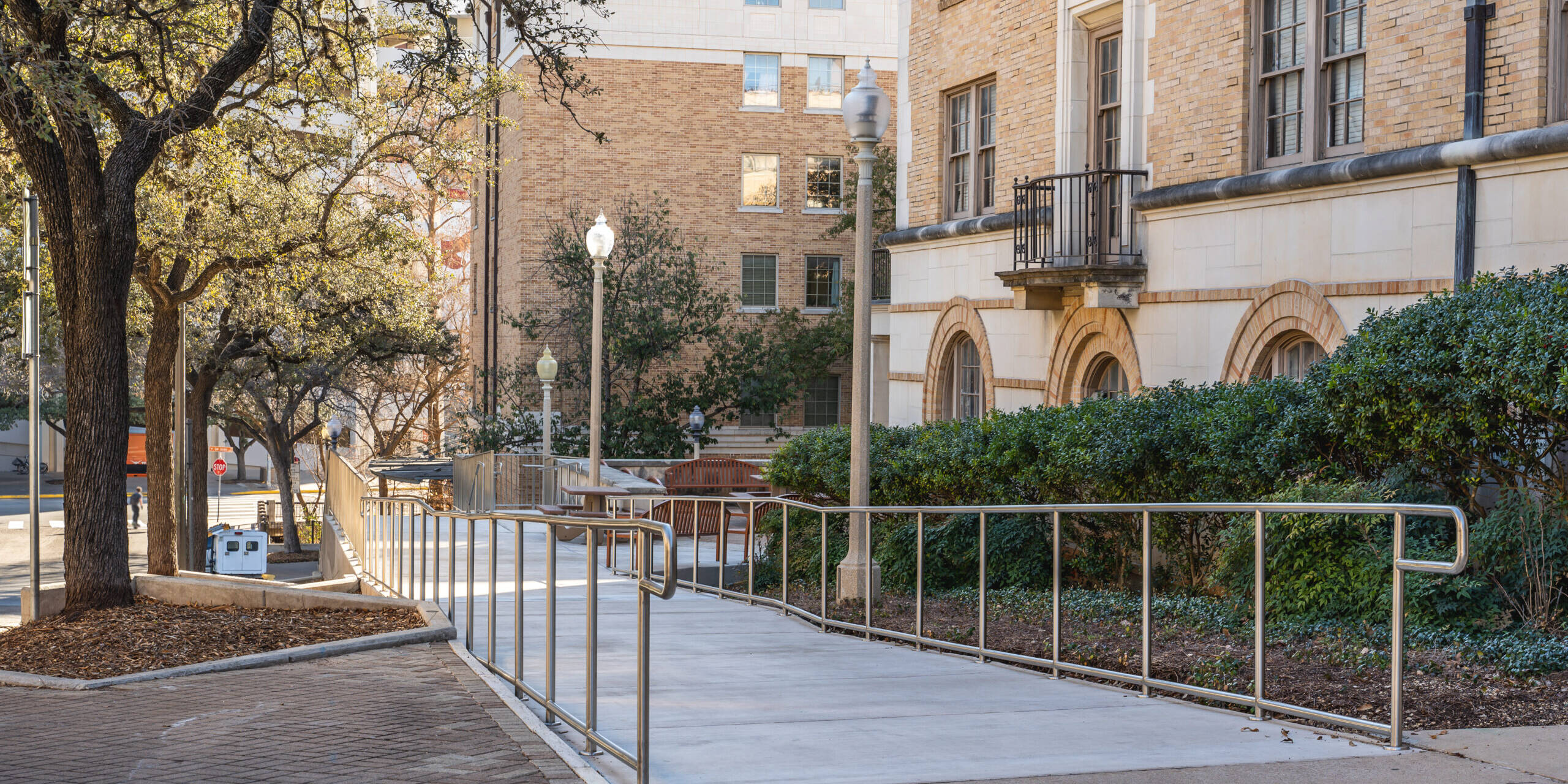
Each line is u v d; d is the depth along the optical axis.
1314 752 5.59
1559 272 8.50
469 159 22.22
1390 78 11.74
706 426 31.42
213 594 11.93
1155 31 14.68
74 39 13.85
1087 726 6.32
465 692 7.18
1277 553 8.91
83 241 11.52
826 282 38.03
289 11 14.52
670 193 36.88
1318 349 12.55
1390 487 8.78
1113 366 15.80
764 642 9.82
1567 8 10.23
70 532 11.61
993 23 17.67
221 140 18.61
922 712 6.74
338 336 31.16
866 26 37.81
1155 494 10.56
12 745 6.02
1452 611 8.04
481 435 31.12
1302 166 12.43
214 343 31.11
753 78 37.47
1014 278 15.72
